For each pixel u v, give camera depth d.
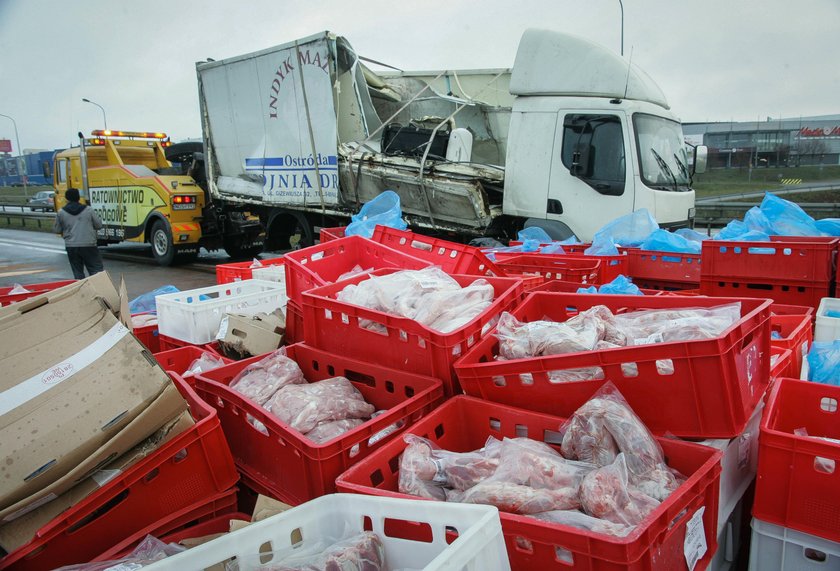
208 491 2.15
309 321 2.97
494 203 8.38
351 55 8.82
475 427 2.28
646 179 7.06
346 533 1.55
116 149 13.49
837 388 2.25
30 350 1.90
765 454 1.88
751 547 1.95
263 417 2.24
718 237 5.60
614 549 1.34
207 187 12.13
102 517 1.89
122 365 1.93
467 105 9.80
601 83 7.22
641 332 2.37
